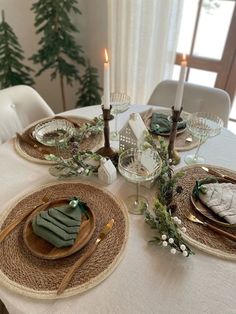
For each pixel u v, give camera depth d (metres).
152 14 1.52
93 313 0.51
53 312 0.51
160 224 0.64
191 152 0.94
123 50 1.73
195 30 1.72
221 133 1.02
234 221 0.66
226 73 1.76
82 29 2.00
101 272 0.57
